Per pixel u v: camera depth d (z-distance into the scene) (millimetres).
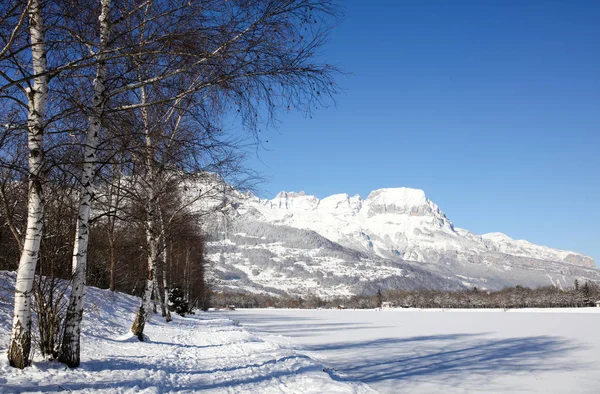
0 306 9609
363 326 34469
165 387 6391
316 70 5539
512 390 10000
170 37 5223
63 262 7574
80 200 6809
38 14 5246
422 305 128375
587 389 10273
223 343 13734
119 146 6230
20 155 6395
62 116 5520
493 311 88000
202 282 52625
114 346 10188
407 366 12922
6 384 5105
